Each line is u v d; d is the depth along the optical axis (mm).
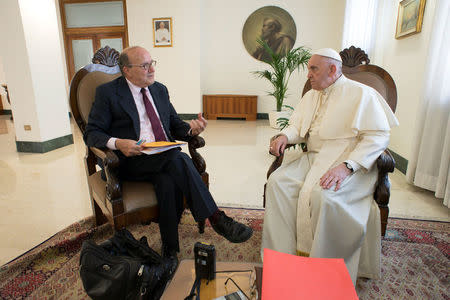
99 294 1085
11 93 3723
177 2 6254
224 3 6512
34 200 2391
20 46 3547
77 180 2848
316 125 1699
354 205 1380
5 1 3445
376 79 1777
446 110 2283
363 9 4051
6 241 1785
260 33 6551
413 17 3023
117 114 1587
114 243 1200
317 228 1314
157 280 1128
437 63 2295
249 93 6953
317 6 6254
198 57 6496
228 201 2387
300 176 1589
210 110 6906
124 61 1520
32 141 3848
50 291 1385
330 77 1574
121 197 1349
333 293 762
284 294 755
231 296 884
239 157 3707
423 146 2465
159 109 1726
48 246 1664
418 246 1738
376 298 1344
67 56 7211
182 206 1586
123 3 6660
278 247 1449
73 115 1662
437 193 2301
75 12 6945
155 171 1513
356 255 1340
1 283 1429
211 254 955
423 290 1393
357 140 1553
